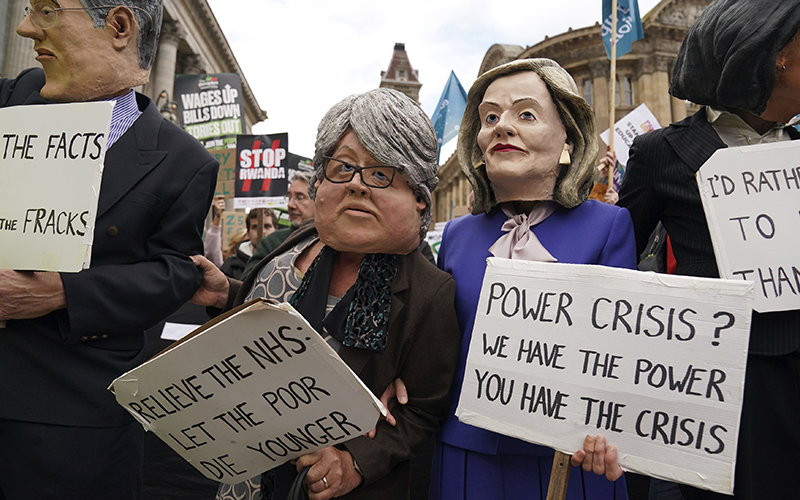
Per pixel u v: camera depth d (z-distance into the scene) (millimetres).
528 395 976
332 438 899
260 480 1161
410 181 1086
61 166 1084
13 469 1172
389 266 1129
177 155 1362
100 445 1227
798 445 1065
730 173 1105
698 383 863
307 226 1287
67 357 1209
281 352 830
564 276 1004
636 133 4230
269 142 5371
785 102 1171
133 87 1332
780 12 1047
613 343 933
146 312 1245
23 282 1087
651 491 1724
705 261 1191
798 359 1070
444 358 1130
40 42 1205
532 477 1147
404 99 1118
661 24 17312
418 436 1081
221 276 1442
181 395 906
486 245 1302
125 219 1248
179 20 17906
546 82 1207
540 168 1195
